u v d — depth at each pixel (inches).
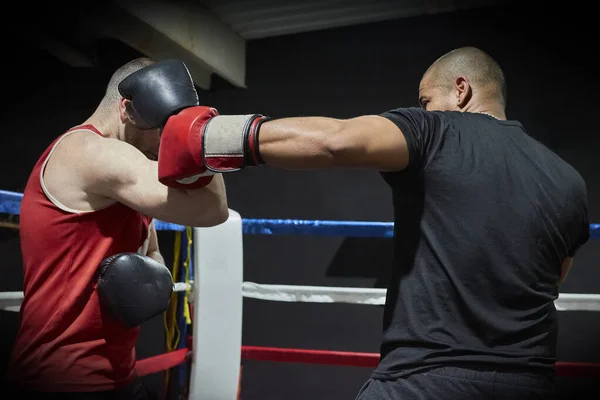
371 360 77.8
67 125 195.6
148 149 45.8
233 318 72.1
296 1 162.2
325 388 156.6
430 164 35.3
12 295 59.6
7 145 200.8
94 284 40.5
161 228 73.8
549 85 154.0
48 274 40.8
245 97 186.2
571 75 152.5
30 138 199.2
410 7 164.7
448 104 43.7
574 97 151.6
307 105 178.7
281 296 80.4
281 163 32.2
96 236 40.8
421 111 37.0
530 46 156.7
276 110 182.4
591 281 142.5
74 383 39.7
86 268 40.4
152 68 36.1
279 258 170.6
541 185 36.4
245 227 81.4
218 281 71.8
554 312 37.3
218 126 32.1
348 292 79.0
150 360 69.3
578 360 140.1
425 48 167.6
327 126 31.7
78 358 40.0
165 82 35.3
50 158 42.1
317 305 163.2
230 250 72.6
